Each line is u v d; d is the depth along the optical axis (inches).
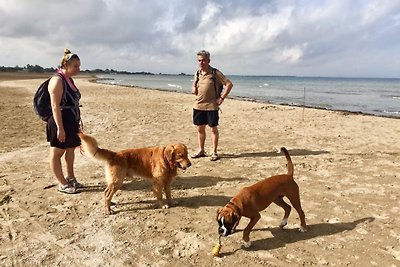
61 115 210.5
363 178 255.8
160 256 157.6
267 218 193.3
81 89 1365.7
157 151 207.8
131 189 239.6
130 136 407.2
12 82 1803.6
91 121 516.4
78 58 211.3
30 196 224.4
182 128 457.7
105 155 199.8
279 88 2069.4
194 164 295.7
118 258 156.1
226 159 310.0
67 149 228.4
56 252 161.0
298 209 175.3
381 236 172.6
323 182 247.6
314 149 344.8
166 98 964.6
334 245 165.0
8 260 154.6
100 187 240.2
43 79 2282.2
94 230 181.5
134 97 992.9
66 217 196.1
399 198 218.7
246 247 163.6
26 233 178.4
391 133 424.5
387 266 148.3
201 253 159.6
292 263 151.2
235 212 150.2
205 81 293.4
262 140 386.9
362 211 200.4
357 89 1978.3
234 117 568.1
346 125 484.1
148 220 192.9
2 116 553.6
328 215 195.9
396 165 287.4
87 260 154.6
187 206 211.2
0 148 346.9
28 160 304.7
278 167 284.5
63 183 229.9
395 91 1747.0
